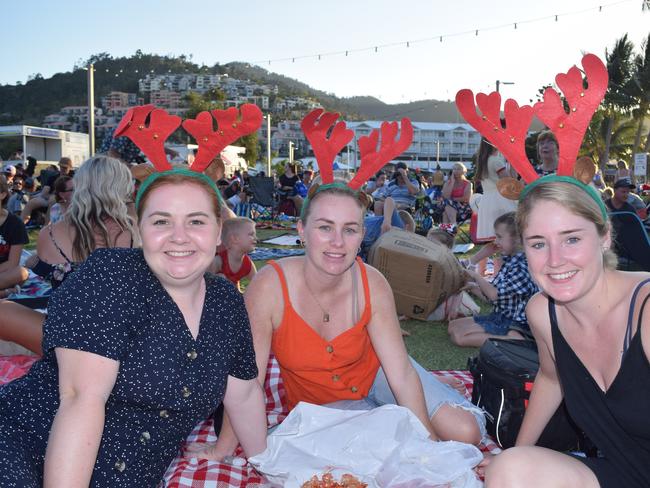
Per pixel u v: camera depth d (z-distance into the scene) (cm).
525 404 275
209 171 199
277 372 377
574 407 208
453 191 1141
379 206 898
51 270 329
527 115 211
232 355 210
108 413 189
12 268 496
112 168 327
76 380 174
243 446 246
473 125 221
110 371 177
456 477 229
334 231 244
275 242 1103
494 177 682
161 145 189
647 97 3697
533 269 198
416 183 1460
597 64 199
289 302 260
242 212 1509
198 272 186
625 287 195
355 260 270
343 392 276
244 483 257
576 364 205
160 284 191
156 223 183
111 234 329
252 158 5866
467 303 545
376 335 269
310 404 254
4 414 181
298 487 231
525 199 197
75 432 170
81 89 19475
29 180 1497
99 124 15588
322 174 252
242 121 197
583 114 200
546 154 560
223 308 206
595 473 193
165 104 19162
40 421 182
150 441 195
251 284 267
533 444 243
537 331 222
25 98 18812
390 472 234
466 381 384
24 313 360
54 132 3734
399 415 247
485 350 304
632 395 188
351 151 4059
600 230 193
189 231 183
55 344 173
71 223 326
